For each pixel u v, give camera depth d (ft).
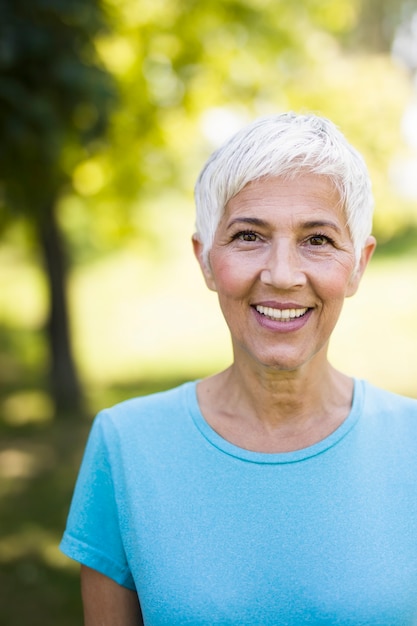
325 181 4.19
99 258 55.77
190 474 4.47
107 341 40.22
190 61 22.16
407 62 49.06
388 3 47.55
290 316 4.29
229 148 4.27
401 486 4.41
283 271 4.11
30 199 15.01
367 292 45.50
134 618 4.75
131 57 20.94
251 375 4.52
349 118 25.05
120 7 19.17
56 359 26.48
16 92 12.18
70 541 4.66
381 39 48.01
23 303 48.65
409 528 4.32
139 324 43.39
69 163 16.33
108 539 4.65
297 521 4.29
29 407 28.19
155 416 4.71
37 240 25.57
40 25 12.80
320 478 4.37
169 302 47.39
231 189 4.25
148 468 4.53
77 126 14.11
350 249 4.34
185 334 41.06
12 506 18.39
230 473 4.42
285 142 4.10
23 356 38.37
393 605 4.17
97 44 16.26
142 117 21.95
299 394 4.47
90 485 4.68
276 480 4.36
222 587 4.21
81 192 22.91
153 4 21.12
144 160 23.68
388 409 4.66
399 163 26.84
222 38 22.65
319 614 4.14
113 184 23.79
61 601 13.39
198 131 23.99
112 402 28.25
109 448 4.66
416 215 54.29
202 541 4.31
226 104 23.73
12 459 22.13
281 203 4.16
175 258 53.67
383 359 34.04
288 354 4.27
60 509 18.07
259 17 22.75
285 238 4.18
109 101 13.93
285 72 24.27
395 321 40.09
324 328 4.35
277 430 4.54
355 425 4.52
